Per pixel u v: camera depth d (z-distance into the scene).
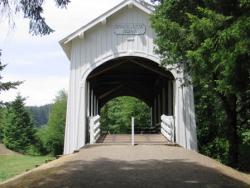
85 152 12.81
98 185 8.22
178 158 11.55
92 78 17.59
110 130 48.31
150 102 27.86
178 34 12.09
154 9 15.57
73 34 15.92
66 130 15.87
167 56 14.42
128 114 45.44
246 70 8.66
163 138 16.95
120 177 8.88
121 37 16.27
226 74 8.64
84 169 9.78
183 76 15.12
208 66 9.83
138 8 16.30
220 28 8.98
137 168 9.86
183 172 9.55
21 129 58.12
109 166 10.09
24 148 57.94
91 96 18.45
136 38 16.28
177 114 15.99
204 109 21.81
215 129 22.39
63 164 10.82
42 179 9.13
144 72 20.64
